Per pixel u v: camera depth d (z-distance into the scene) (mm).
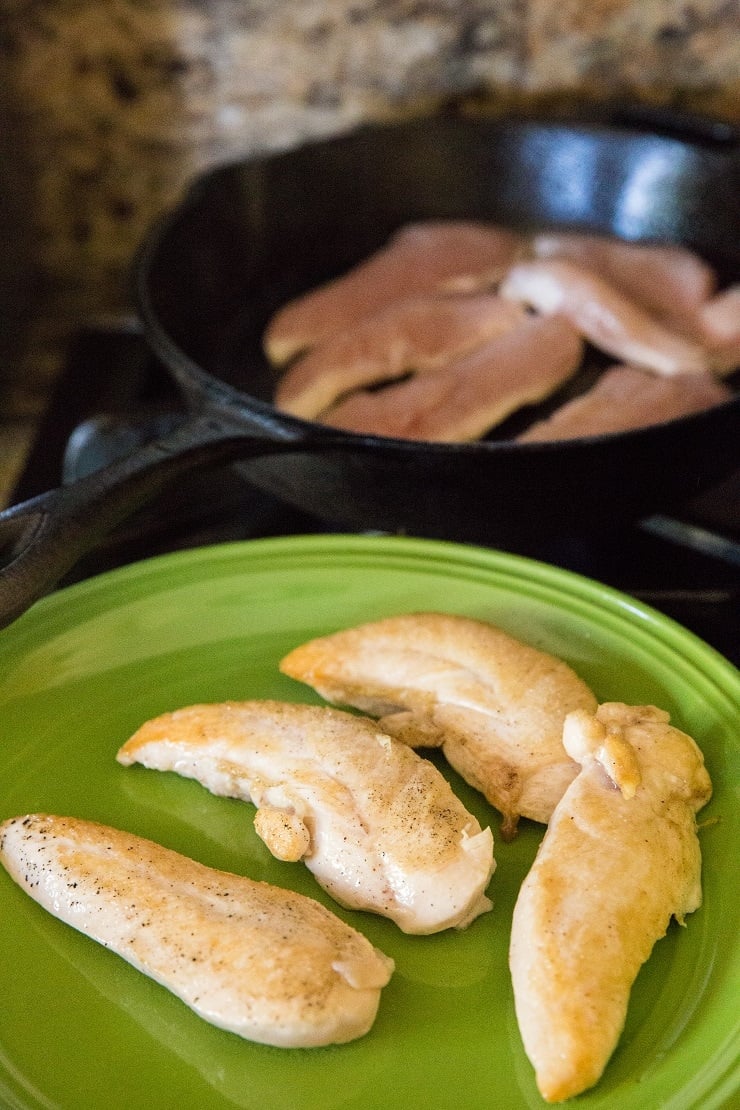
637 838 463
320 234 828
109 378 821
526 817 497
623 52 812
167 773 522
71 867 472
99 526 530
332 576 580
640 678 540
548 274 747
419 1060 442
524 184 826
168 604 571
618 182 808
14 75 831
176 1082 438
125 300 921
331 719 507
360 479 590
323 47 822
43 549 517
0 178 829
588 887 450
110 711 542
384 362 720
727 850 485
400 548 586
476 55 822
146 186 877
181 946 448
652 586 642
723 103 823
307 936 449
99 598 568
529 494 586
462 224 818
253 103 846
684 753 490
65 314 922
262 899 463
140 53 824
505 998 455
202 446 559
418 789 482
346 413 684
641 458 580
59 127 852
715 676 530
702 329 738
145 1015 453
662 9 792
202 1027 450
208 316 778
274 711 512
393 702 532
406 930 464
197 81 836
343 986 438
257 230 809
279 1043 436
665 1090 425
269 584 578
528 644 556
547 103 838
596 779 482
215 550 584
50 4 805
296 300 798
